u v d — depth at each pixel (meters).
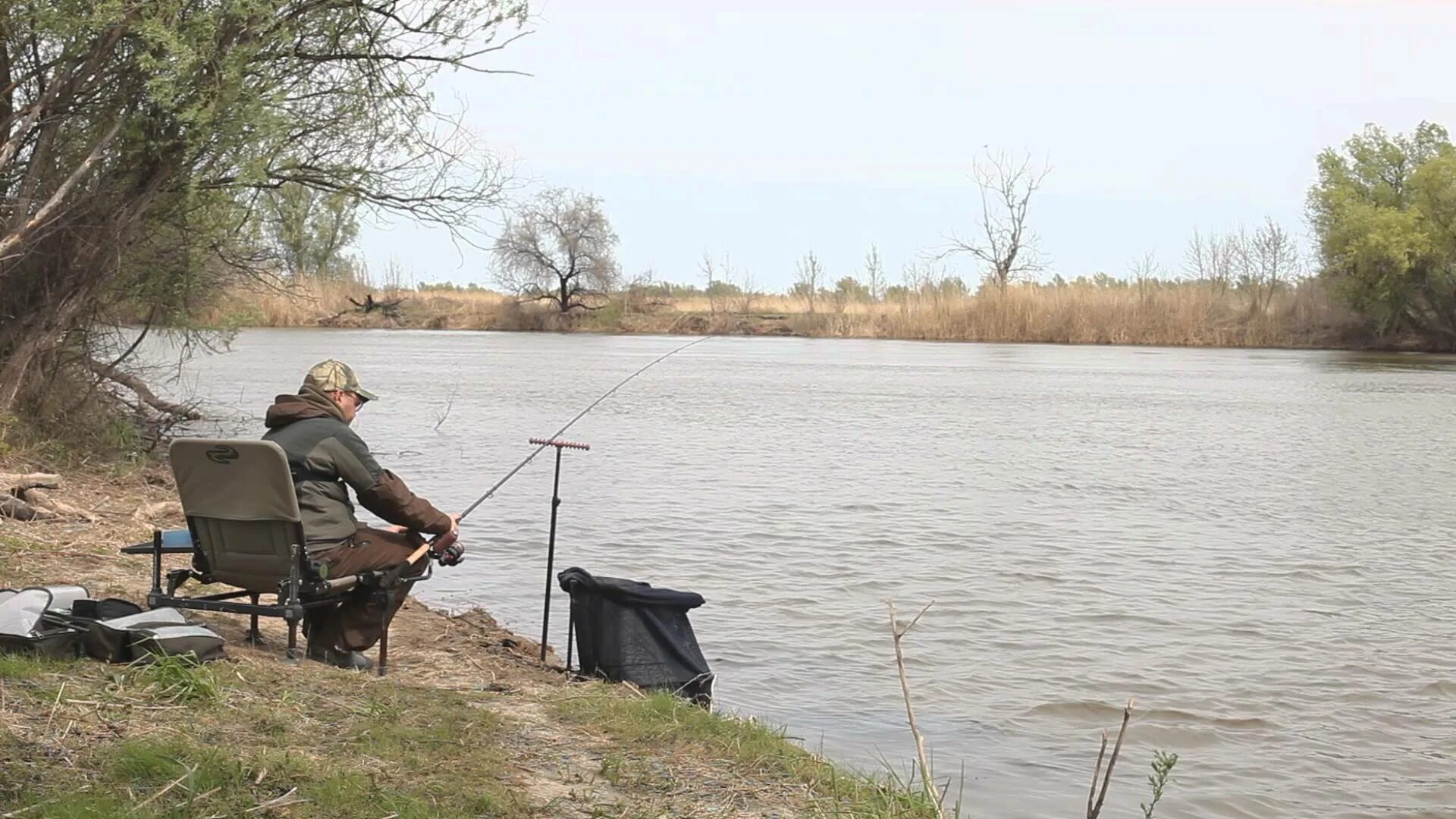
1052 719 8.00
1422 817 6.68
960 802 6.45
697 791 5.60
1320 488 18.34
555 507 8.15
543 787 5.39
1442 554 13.49
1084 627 10.20
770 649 9.25
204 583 7.08
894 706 8.09
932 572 12.08
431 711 6.18
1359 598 11.42
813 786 5.89
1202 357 53.00
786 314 68.31
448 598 10.20
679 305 70.06
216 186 12.99
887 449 21.81
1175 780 7.07
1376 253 58.78
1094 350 57.03
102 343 15.15
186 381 28.88
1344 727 8.00
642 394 31.78
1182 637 9.99
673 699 6.87
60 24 11.20
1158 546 13.69
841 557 12.62
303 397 7.02
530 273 67.50
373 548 6.97
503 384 33.41
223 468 6.58
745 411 28.12
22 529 9.68
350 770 5.18
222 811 4.62
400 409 26.83
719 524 14.23
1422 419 28.58
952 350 56.19
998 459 20.80
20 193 12.43
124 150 12.37
